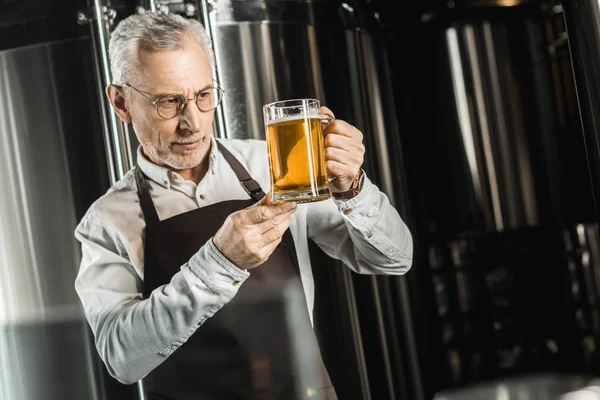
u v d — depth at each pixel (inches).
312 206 67.2
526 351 118.4
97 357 81.0
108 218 65.1
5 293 82.2
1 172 83.2
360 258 64.9
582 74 72.1
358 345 88.2
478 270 119.8
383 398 90.7
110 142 81.8
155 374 65.4
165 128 59.8
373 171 97.3
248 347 64.6
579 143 117.0
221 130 85.2
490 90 116.3
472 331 120.0
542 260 118.0
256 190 65.0
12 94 83.1
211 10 85.6
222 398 64.7
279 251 65.6
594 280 116.1
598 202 74.5
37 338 81.7
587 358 116.0
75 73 82.4
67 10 82.6
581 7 70.3
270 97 87.2
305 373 65.1
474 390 117.9
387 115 102.8
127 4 84.0
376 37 104.1
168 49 58.9
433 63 118.7
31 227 82.1
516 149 116.3
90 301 63.4
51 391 81.6
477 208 118.0
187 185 65.7
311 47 90.9
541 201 116.4
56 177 82.2
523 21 116.3
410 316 99.0
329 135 52.7
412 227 108.6
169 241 63.4
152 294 57.4
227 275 54.4
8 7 83.0
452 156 119.0
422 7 118.5
